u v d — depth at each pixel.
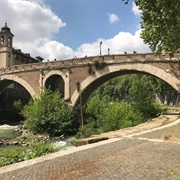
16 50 71.06
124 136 12.84
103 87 121.06
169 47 15.89
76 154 8.70
